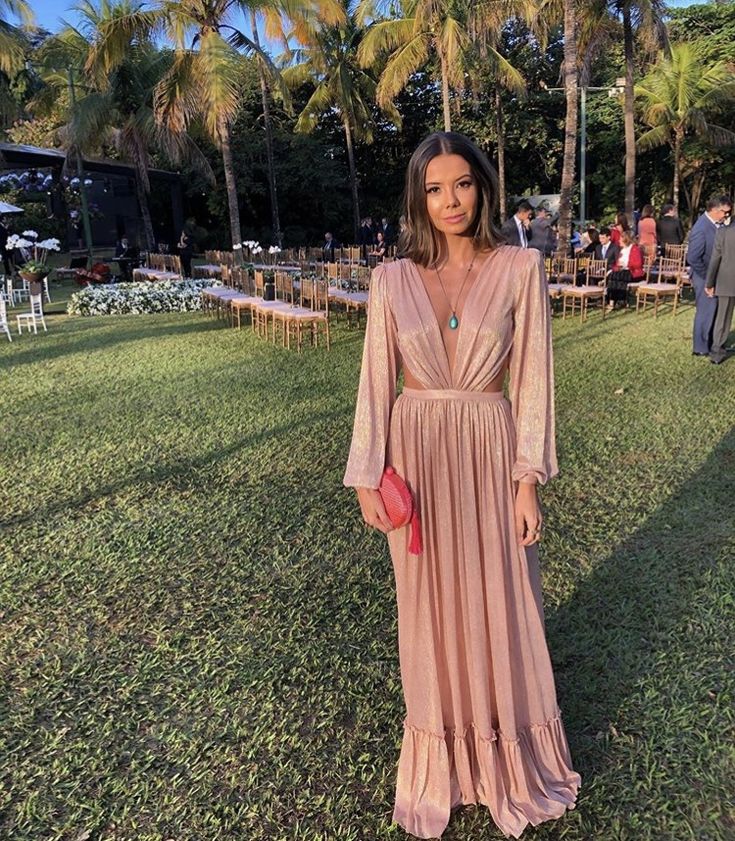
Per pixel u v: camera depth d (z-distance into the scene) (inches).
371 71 1016.9
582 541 142.2
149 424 234.7
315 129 1224.2
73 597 131.0
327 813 82.0
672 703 96.3
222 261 653.3
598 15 624.1
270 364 320.5
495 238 68.3
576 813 79.1
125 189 1098.1
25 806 85.0
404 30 725.3
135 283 620.4
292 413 240.4
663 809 79.7
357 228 1044.5
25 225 958.4
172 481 184.2
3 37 759.7
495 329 67.2
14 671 110.9
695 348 295.7
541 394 69.7
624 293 429.7
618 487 167.2
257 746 93.3
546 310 68.9
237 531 154.3
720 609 116.6
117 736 96.3
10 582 136.3
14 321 497.7
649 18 609.9
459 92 864.9
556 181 1259.8
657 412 222.2
